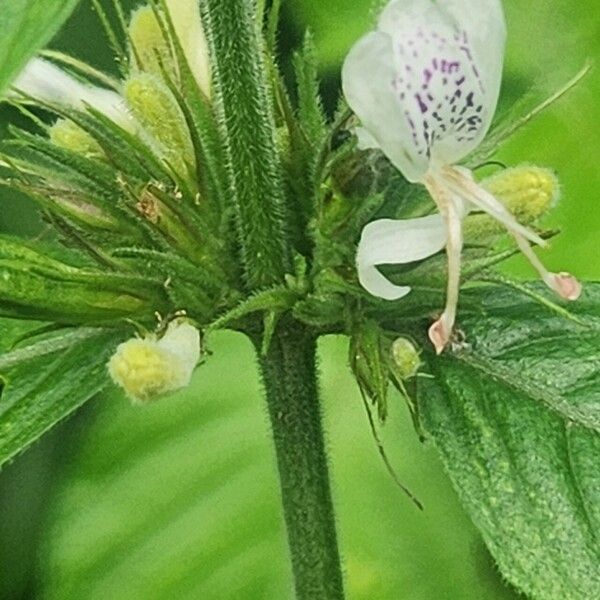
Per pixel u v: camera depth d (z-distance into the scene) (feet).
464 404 0.23
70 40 0.34
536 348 0.23
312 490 0.25
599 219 0.33
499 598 0.34
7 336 0.26
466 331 0.24
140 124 0.24
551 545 0.21
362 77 0.20
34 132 0.33
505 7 0.33
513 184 0.23
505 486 0.22
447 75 0.20
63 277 0.22
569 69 0.32
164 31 0.23
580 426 0.22
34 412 0.24
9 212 0.34
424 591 0.34
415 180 0.21
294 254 0.23
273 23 0.24
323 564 0.25
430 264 0.23
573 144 0.33
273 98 0.23
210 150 0.23
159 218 0.23
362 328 0.23
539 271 0.21
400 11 0.20
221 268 0.23
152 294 0.23
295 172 0.23
